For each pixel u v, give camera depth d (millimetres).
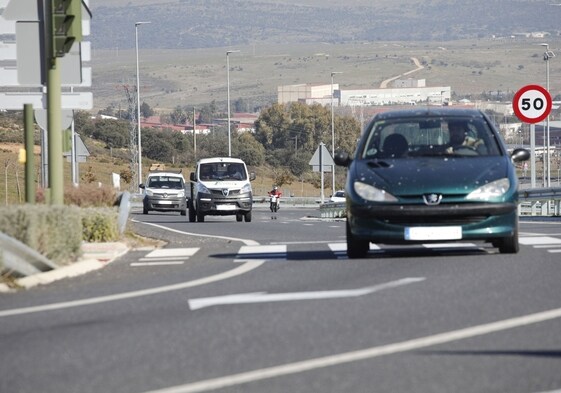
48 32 36406
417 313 21656
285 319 21406
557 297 23359
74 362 17797
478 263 30172
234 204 87438
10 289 27578
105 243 41156
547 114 78062
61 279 30172
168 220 92250
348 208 33000
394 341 18812
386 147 34594
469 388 15398
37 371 17219
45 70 38406
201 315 22312
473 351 17828
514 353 17609
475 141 34656
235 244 42219
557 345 18203
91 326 21375
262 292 25547
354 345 18547
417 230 31984
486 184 32281
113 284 28516
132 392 15664
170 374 16703
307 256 35188
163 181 120125
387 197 32188
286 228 61062
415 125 35406
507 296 23641
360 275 28312
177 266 33188
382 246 37906
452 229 31969
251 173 91250
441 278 26938
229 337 19625
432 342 18625
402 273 28297
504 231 32188
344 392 15320
